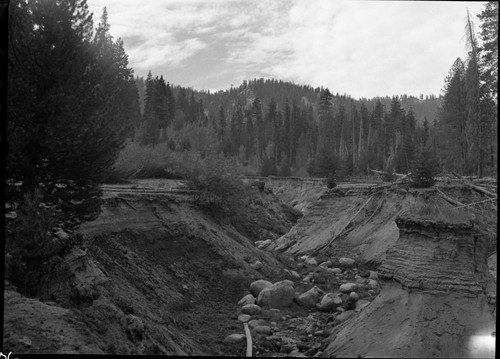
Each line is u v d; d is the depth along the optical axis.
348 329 11.44
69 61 12.09
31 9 11.80
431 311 10.00
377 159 53.81
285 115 72.25
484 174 20.42
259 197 40.81
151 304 15.32
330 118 72.19
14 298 9.09
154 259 19.75
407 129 58.03
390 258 11.96
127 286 15.30
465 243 11.12
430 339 9.40
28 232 10.23
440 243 11.21
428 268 10.82
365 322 10.95
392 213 30.48
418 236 11.77
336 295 19.67
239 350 13.48
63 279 10.74
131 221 20.73
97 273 12.84
